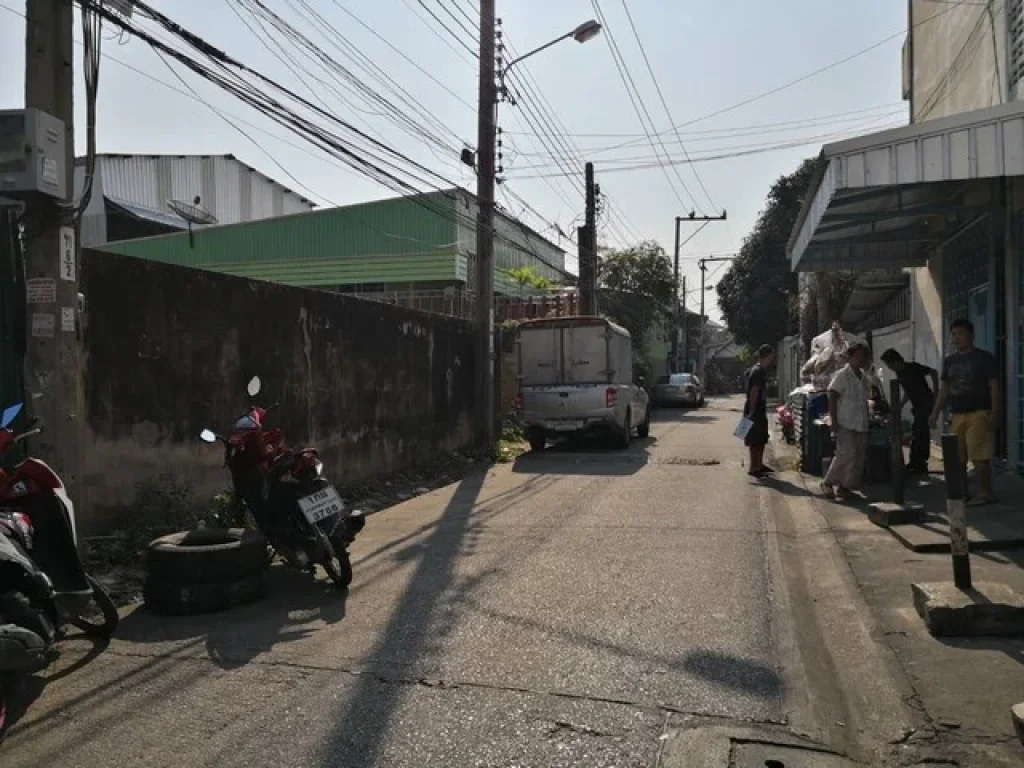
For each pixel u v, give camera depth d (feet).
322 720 13.73
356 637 17.81
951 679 14.38
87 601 16.60
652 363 132.98
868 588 19.85
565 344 55.77
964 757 11.93
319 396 34.71
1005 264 33.17
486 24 49.80
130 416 25.32
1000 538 22.72
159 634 18.37
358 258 92.53
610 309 111.86
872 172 25.25
